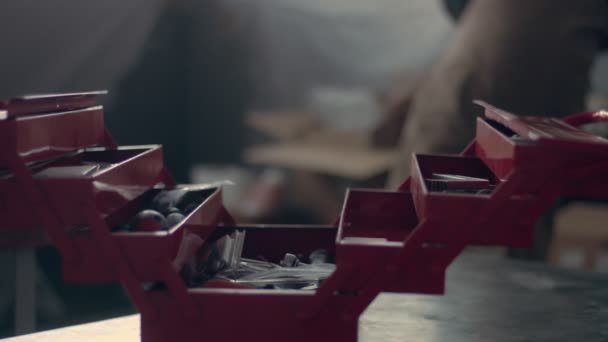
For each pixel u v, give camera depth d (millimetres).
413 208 1275
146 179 1226
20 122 910
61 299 3393
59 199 919
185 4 4668
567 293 1657
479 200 910
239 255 1230
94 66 3910
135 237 924
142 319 944
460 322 1423
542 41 2656
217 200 1312
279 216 4398
